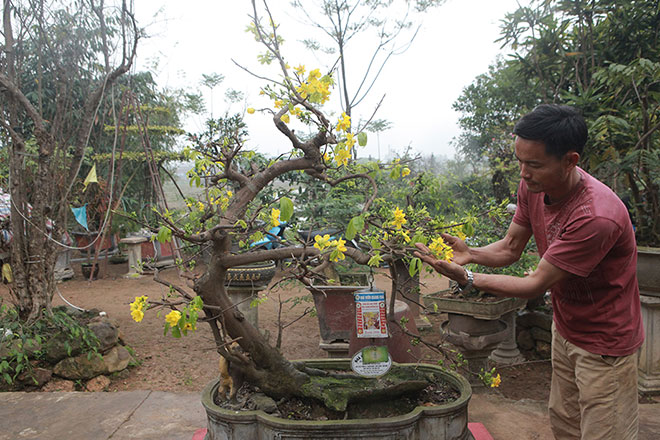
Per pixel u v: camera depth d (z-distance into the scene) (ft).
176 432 8.12
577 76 12.66
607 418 5.15
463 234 6.21
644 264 9.71
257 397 5.96
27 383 11.02
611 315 5.06
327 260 5.80
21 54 12.35
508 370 11.75
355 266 15.75
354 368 6.05
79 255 29.96
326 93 5.67
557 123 4.58
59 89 12.79
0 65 12.24
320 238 5.15
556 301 5.59
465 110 38.99
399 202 13.62
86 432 8.15
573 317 5.31
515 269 11.57
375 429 5.14
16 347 11.07
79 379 11.37
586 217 4.76
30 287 12.16
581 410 5.43
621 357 5.07
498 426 8.32
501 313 10.06
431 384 6.41
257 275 12.32
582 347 5.28
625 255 4.96
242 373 6.11
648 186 11.58
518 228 6.23
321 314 12.05
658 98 11.90
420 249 5.28
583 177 5.11
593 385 5.19
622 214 4.83
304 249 5.53
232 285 12.52
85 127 12.93
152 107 24.76
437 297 10.64
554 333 5.95
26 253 12.17
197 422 8.48
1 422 8.56
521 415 8.75
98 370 11.49
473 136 38.88
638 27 12.26
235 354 5.88
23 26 12.23
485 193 27.02
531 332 12.70
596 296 5.08
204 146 6.52
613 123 10.71
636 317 5.18
